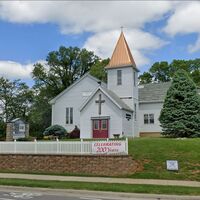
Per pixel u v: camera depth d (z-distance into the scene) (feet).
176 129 109.50
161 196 43.73
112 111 120.98
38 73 221.05
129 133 124.88
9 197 44.34
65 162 71.36
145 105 141.69
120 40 136.05
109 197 44.73
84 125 124.98
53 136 125.08
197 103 111.14
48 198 43.52
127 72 131.13
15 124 105.19
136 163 66.80
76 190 48.26
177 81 113.80
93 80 137.39
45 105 201.26
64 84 228.43
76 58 230.89
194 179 58.85
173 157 68.39
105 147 69.15
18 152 77.15
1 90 190.49
